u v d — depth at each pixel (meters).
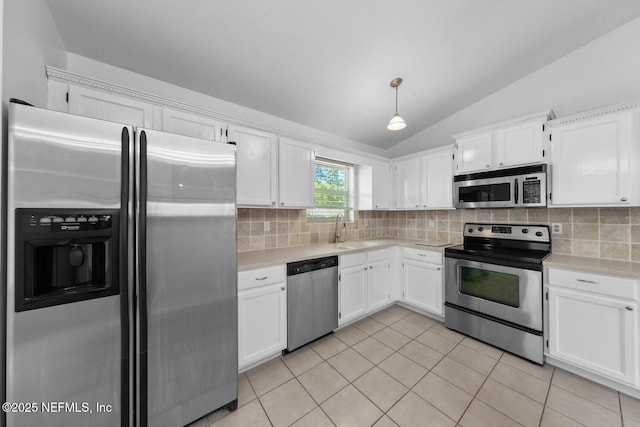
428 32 1.78
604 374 1.60
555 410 1.43
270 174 2.17
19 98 0.99
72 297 0.95
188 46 1.61
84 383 0.98
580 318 1.70
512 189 2.18
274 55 1.78
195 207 1.27
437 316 2.67
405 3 1.53
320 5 1.47
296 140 2.37
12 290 0.85
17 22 0.98
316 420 1.39
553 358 1.85
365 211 3.56
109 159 1.02
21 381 0.87
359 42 1.77
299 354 2.04
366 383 1.68
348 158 2.91
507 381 1.69
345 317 2.43
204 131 1.78
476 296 2.25
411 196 3.18
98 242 1.01
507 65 2.25
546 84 2.31
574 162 1.90
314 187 2.52
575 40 2.03
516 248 2.41
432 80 2.33
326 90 2.25
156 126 1.58
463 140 2.57
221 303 1.38
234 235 1.42
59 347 0.93
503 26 1.82
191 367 1.28
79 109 1.36
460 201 2.58
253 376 1.76
